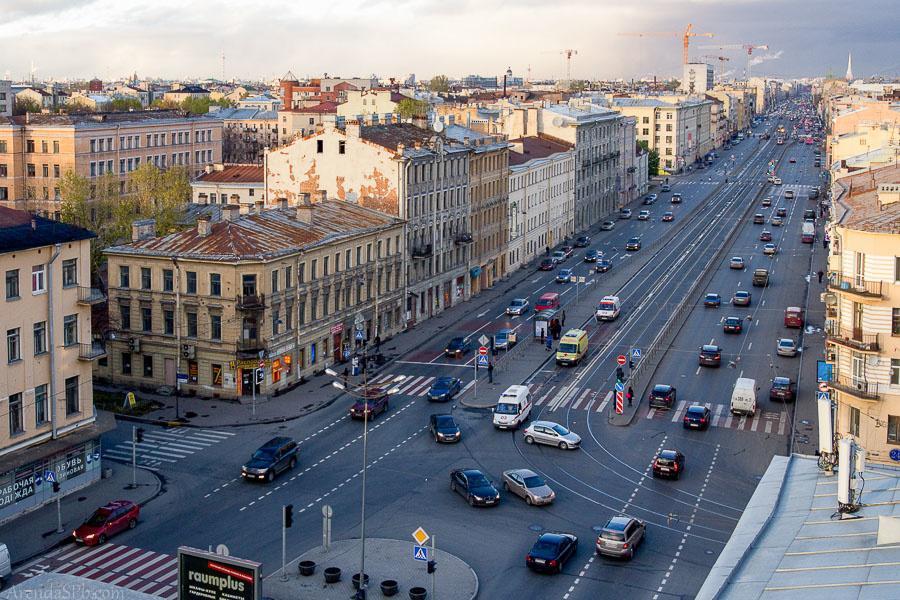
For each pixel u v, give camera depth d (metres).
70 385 61.53
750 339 102.56
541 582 49.47
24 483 57.69
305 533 55.31
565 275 134.62
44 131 153.62
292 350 85.62
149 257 82.19
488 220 130.50
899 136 136.00
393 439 72.12
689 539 54.75
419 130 118.31
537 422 72.44
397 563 51.34
